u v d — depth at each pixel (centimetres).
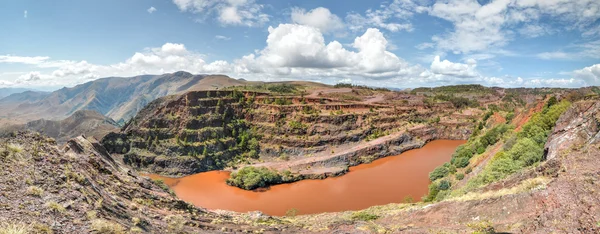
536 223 2284
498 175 5125
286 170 11188
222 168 12488
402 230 3111
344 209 8319
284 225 3809
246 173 10650
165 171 12006
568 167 3048
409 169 11850
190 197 9550
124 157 12550
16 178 1950
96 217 1898
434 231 2853
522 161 5244
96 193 2356
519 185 3381
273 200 9138
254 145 13775
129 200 2880
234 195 9662
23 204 1694
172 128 13512
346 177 11181
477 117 19350
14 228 1381
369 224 3622
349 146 14288
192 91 15125
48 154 2550
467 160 9050
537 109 8875
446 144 16300
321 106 16938
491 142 9212
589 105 4972
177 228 2594
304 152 13438
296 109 15888
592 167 2748
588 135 4131
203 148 12862
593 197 2222
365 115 16662
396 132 16375
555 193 2538
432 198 7412
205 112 14500
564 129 4909
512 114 13288
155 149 12731
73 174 2348
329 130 14788
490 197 3198
